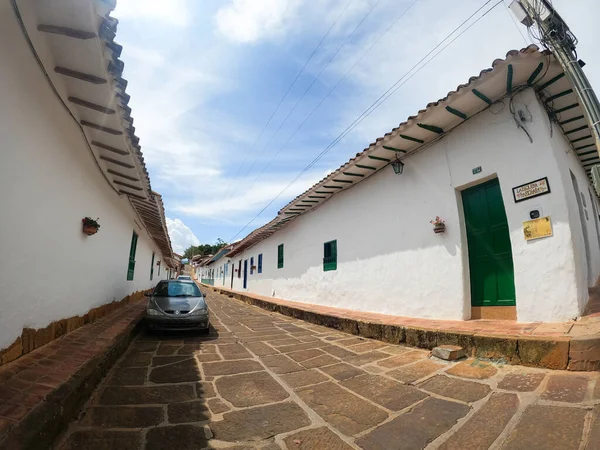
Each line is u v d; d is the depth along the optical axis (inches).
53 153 157.9
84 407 120.3
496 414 106.6
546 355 138.8
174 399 131.6
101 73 129.4
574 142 239.9
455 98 198.2
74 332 202.7
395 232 276.2
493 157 201.9
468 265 221.5
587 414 97.0
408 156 266.2
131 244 406.3
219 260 1291.8
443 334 184.9
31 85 129.3
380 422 109.8
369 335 242.8
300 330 294.4
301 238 470.0
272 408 123.4
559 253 169.2
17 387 109.3
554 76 179.2
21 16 107.8
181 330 278.4
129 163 218.4
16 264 132.6
